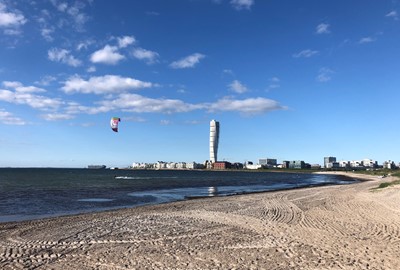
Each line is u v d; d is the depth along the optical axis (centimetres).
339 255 1120
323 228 1606
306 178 12300
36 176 10594
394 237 1388
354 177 13375
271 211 2233
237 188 5669
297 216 2000
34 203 3067
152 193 4391
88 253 1162
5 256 1118
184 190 5044
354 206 2431
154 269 983
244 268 991
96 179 8812
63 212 2483
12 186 5488
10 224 1750
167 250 1204
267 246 1257
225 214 2091
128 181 7838
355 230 1545
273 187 6041
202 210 2302
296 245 1267
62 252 1174
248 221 1822
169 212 2198
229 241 1343
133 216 2011
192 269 984
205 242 1328
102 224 1730
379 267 984
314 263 1033
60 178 9200
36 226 1678
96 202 3209
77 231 1545
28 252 1171
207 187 5947
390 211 2109
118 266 1014
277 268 990
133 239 1383
